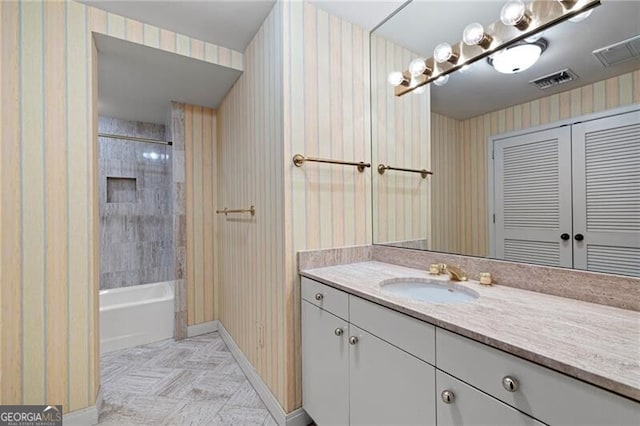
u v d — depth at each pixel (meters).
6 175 1.49
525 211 1.20
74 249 1.63
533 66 1.17
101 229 3.22
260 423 1.62
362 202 1.84
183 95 2.63
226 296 2.67
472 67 1.40
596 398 0.56
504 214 1.27
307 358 1.52
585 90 1.03
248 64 2.05
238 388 1.96
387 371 1.05
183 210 2.82
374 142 1.87
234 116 2.38
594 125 1.00
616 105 0.96
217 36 1.96
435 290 1.36
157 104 2.86
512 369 0.69
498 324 0.80
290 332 1.56
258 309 1.89
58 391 1.57
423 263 1.58
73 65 1.64
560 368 0.60
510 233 1.25
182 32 1.92
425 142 1.62
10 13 1.50
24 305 1.52
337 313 1.30
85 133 1.67
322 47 1.68
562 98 1.09
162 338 2.75
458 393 0.81
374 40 1.84
